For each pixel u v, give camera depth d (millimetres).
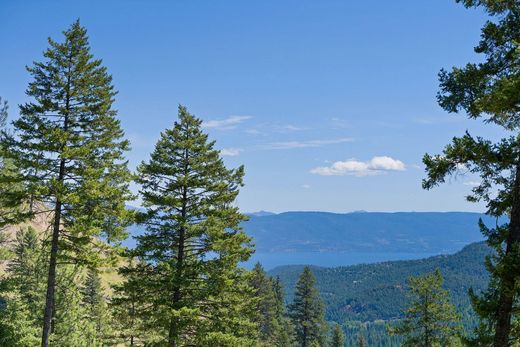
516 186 10898
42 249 20625
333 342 70375
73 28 21172
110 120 22141
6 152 19078
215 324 21297
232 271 22516
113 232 21406
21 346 24391
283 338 63906
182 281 20656
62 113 20781
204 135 22438
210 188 22062
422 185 11953
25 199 19703
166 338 22641
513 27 11430
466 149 11211
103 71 21938
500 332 10836
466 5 11773
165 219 21109
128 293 21250
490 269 11117
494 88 10891
